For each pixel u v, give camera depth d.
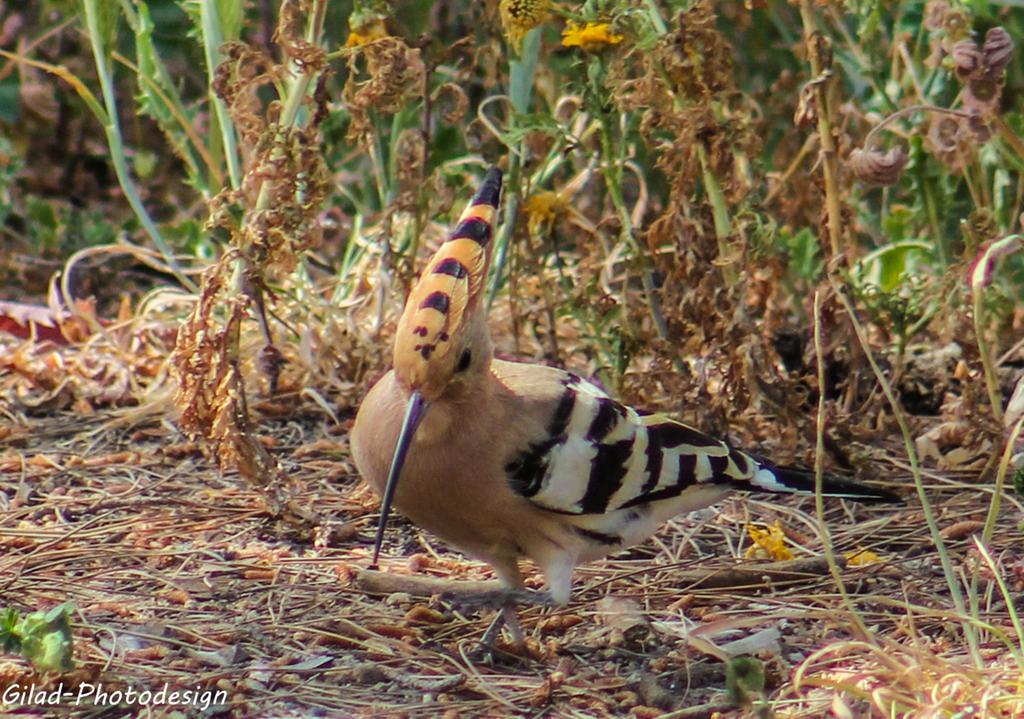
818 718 6.99
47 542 9.44
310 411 12.16
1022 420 8.60
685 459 8.49
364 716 7.11
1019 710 6.78
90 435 11.66
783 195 12.91
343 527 9.80
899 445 11.55
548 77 13.57
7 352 12.81
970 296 10.59
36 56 17.45
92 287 15.05
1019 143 9.73
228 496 10.44
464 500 7.87
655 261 10.83
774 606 8.68
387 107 9.95
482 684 7.55
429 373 7.40
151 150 17.81
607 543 8.33
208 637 8.01
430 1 15.47
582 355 13.09
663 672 7.78
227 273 9.63
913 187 12.42
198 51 16.41
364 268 13.59
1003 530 9.79
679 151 10.50
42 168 17.42
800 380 11.03
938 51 10.91
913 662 7.28
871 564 9.27
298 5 9.30
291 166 9.35
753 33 16.22
